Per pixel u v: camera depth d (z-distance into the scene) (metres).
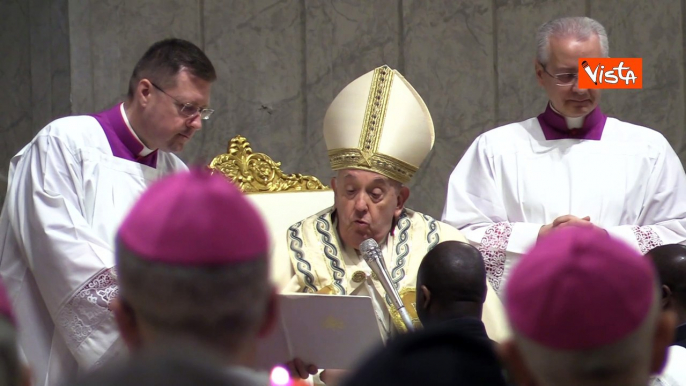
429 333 3.95
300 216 16.33
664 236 15.11
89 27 21.95
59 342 13.83
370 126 13.41
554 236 4.81
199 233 4.67
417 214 14.02
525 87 21.88
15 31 21.69
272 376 6.50
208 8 22.31
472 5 22.00
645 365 4.65
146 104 14.13
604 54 15.49
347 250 13.47
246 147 16.80
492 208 15.86
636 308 4.55
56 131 14.17
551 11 21.73
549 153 16.02
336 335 11.12
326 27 22.27
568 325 4.54
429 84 22.14
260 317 4.83
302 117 22.33
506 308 4.76
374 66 22.20
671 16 21.31
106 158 14.23
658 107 21.33
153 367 3.76
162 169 15.01
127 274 4.70
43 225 13.44
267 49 22.38
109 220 13.95
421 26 22.12
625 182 15.76
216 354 4.53
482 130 22.02
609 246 4.68
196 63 14.16
